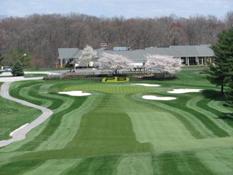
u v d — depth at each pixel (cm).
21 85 8838
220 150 2723
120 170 2170
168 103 6556
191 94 7456
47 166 2391
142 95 7331
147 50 15600
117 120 5109
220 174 2017
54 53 19162
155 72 10731
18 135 4338
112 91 7812
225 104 6475
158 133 4391
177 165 2236
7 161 2747
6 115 5666
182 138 4122
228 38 7244
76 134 4338
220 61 7244
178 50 16275
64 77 10088
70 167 2317
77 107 6219
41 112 5875
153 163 2322
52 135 4303
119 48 16088
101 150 3309
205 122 5044
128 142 3888
